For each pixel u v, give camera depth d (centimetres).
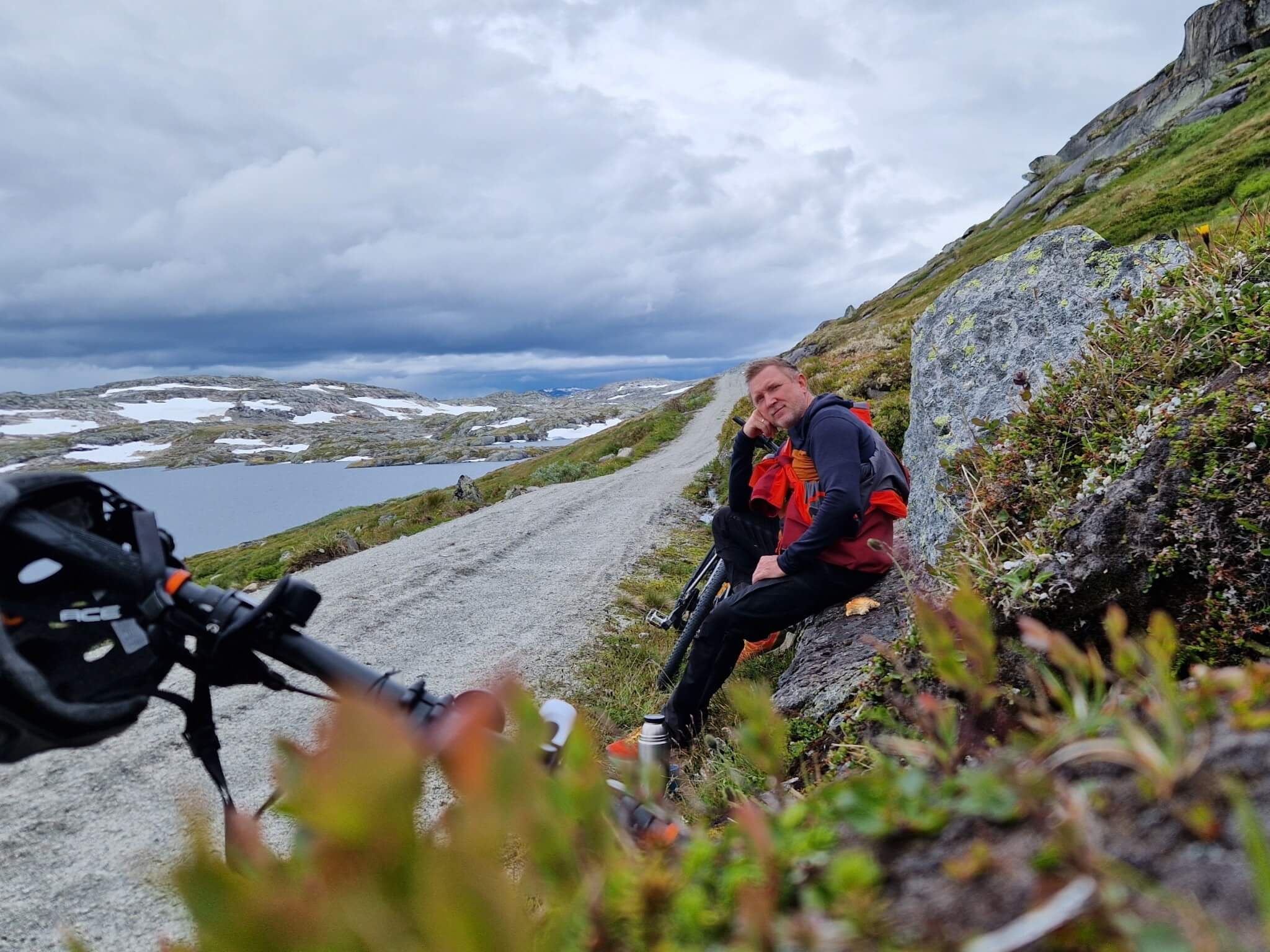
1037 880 49
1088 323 520
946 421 606
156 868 39
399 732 38
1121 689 69
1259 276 332
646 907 54
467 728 43
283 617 86
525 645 713
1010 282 634
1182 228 559
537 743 44
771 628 362
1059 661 71
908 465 661
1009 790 59
